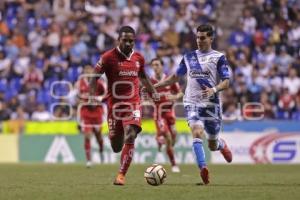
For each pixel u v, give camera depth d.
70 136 53.97
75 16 70.62
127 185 26.16
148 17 70.31
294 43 67.19
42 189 24.39
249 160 53.59
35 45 67.50
